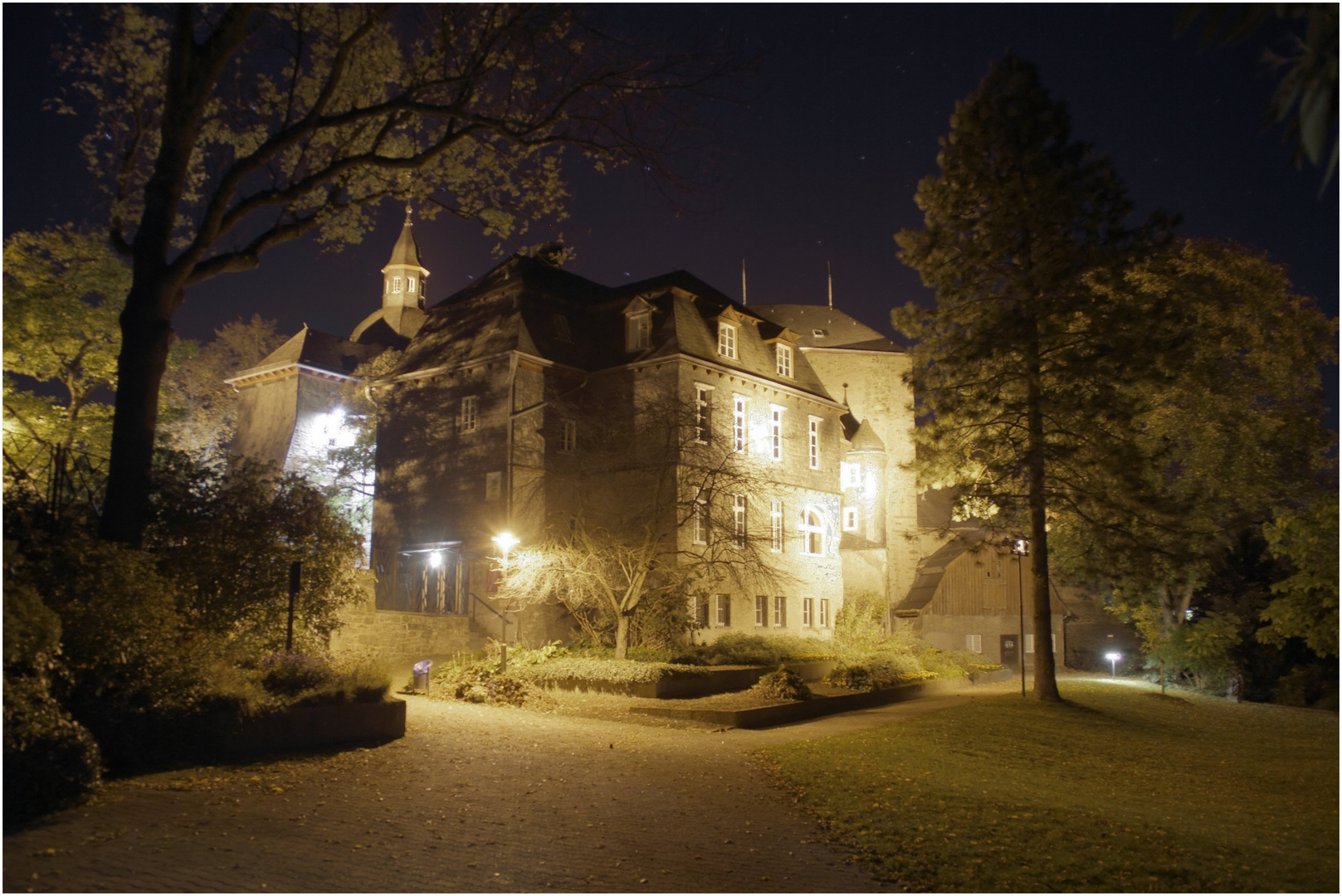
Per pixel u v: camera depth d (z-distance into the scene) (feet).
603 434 94.73
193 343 102.58
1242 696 115.55
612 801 36.17
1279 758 61.93
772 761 47.85
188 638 43.78
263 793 33.63
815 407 130.52
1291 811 42.91
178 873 23.73
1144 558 79.71
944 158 86.94
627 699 72.23
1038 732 65.82
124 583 39.06
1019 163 84.33
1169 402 104.78
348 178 63.77
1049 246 80.33
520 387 107.45
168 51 53.98
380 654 86.43
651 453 87.40
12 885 21.81
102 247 85.97
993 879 27.43
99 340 88.99
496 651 81.00
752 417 118.52
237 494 57.06
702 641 105.09
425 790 36.01
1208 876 28.43
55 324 83.97
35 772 29.01
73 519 44.80
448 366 113.60
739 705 70.44
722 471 86.22
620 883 25.57
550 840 29.68
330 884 23.80
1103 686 104.22
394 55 60.95
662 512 84.38
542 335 112.47
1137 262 83.35
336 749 43.37
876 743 55.98
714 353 114.83
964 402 83.41
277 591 54.95
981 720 68.39
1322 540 72.64
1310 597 75.82
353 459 122.31
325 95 56.03
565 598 88.17
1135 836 33.50
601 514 107.55
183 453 59.62
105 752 35.50
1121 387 86.53
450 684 72.38
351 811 31.78
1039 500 80.33
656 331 112.78
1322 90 13.38
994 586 138.21
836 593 128.26
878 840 31.58
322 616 60.29
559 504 108.27
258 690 43.14
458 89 60.54
